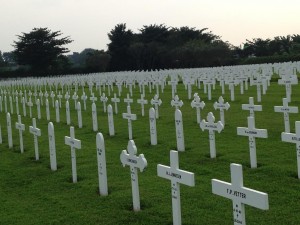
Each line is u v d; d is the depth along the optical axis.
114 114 21.25
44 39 88.44
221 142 13.05
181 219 7.27
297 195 8.01
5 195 9.77
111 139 15.05
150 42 85.25
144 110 22.12
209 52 75.69
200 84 35.12
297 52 76.25
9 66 109.88
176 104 17.67
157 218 7.44
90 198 8.86
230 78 26.98
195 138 13.91
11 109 25.70
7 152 14.53
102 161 8.84
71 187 9.80
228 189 5.63
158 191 8.88
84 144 14.57
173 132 15.28
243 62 70.56
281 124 15.39
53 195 9.38
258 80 22.23
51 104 28.72
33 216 8.18
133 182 7.86
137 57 83.69
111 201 8.51
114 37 87.62
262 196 5.19
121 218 7.60
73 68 85.12
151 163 11.32
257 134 9.81
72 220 7.77
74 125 19.03
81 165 11.68
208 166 10.49
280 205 7.59
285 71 31.67
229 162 10.67
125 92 33.22
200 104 16.39
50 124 11.37
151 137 13.48
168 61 81.69
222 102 15.51
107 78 39.78
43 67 88.81
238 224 5.55
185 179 6.41
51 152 11.50
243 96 25.19
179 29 91.56
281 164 10.13
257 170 9.80
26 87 45.66
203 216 7.36
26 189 10.10
